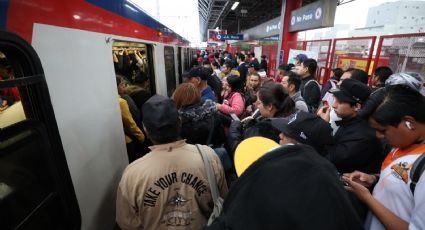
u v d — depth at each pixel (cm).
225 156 180
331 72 600
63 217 107
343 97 147
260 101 183
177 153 115
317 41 679
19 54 90
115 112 209
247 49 1977
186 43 1021
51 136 103
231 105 293
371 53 452
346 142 147
